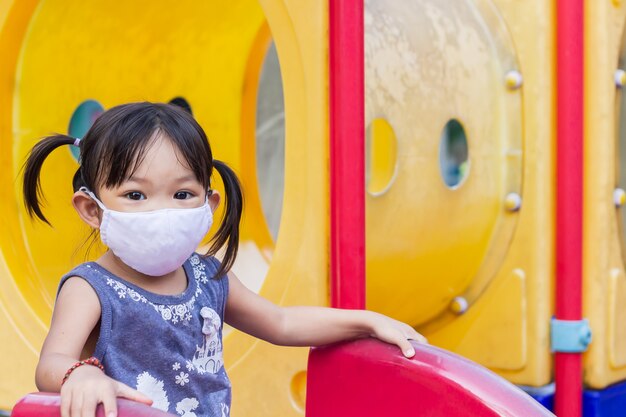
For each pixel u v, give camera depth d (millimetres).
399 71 1700
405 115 1702
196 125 1142
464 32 1862
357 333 1234
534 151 1796
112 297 1104
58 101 1934
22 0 1795
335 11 1390
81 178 1148
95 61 1993
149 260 1101
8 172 1842
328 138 1419
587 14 1781
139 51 2066
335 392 1227
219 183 2129
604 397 1781
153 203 1101
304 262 1440
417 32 1770
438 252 1796
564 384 1741
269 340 1250
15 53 1841
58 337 1056
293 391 1480
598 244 1776
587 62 1782
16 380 1708
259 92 2352
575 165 1735
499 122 1836
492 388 1108
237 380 1512
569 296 1746
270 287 1464
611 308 1797
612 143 1790
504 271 1828
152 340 1123
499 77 1845
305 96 1429
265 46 2244
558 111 1756
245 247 2098
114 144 1093
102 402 903
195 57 2166
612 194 1799
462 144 1847
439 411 1129
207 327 1172
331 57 1408
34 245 1847
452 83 1802
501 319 1821
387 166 1704
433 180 1759
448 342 1875
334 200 1401
